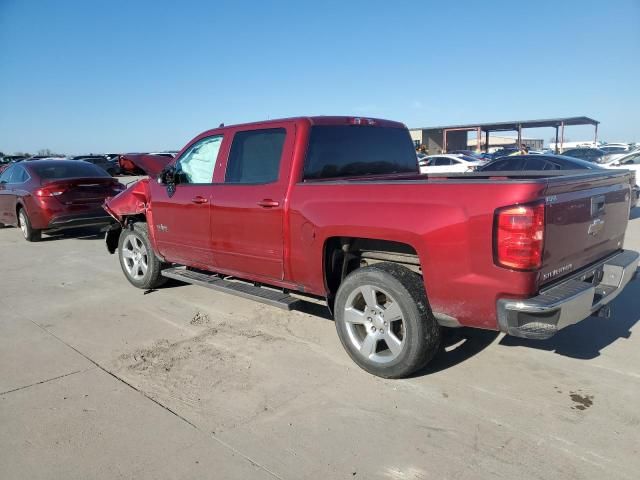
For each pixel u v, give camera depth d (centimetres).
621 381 379
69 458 299
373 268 380
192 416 343
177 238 562
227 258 502
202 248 530
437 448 302
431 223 342
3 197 1134
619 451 294
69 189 1020
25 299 632
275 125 460
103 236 1136
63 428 331
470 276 331
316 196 412
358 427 326
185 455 300
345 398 362
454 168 2042
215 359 434
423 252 348
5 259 898
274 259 454
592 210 369
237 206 476
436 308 352
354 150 485
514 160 1240
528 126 4325
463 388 373
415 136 5050
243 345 463
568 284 340
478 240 324
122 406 358
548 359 419
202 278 542
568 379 384
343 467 286
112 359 439
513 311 317
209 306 582
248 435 319
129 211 630
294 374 402
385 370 382
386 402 356
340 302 403
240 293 479
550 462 286
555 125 4216
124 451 305
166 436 320
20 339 492
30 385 393
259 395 370
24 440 319
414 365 368
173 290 654
